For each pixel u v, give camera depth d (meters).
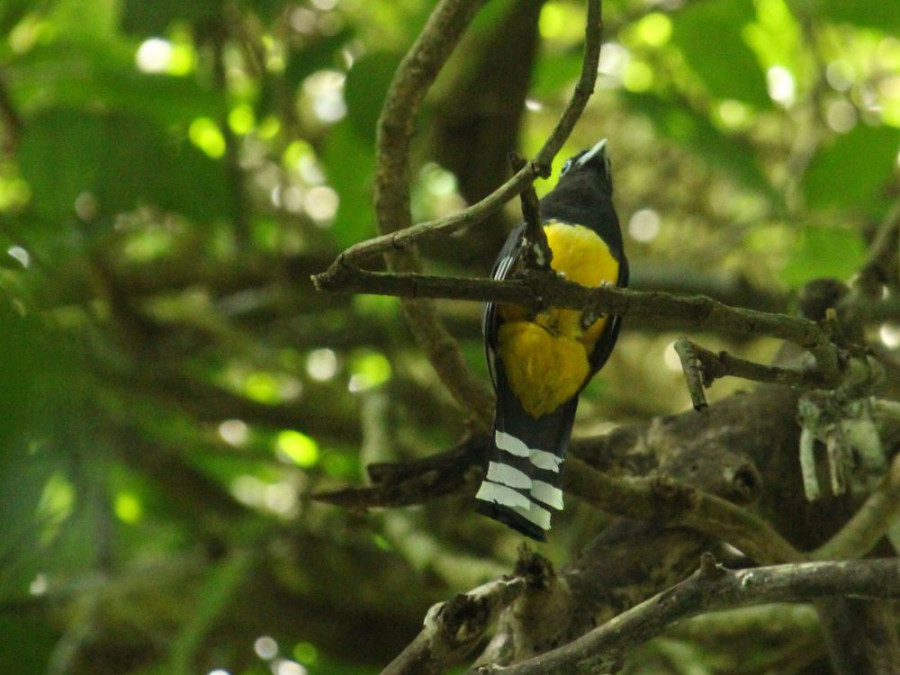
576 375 6.88
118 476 12.86
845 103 14.14
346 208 10.41
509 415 6.96
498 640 6.55
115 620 12.27
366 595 12.05
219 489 13.09
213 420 12.62
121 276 12.54
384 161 6.67
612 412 13.45
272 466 13.48
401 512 10.90
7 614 7.52
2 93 10.05
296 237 13.40
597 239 7.37
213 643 12.16
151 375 12.36
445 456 7.15
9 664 5.94
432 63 6.46
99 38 10.31
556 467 6.78
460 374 6.92
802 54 13.66
